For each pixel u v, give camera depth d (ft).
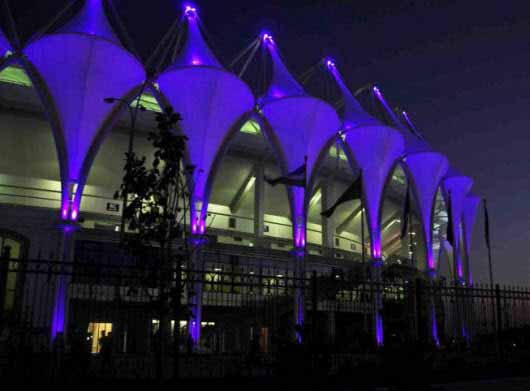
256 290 106.63
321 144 124.77
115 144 127.75
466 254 185.37
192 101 104.78
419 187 145.07
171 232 39.09
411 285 52.54
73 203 97.91
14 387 36.65
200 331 94.79
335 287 64.44
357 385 39.88
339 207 169.78
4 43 98.32
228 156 139.54
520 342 69.00
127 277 38.58
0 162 128.16
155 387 37.93
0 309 36.86
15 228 99.86
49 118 98.43
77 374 41.11
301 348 35.50
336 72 152.76
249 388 38.86
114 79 99.55
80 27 97.40
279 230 164.66
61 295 85.81
